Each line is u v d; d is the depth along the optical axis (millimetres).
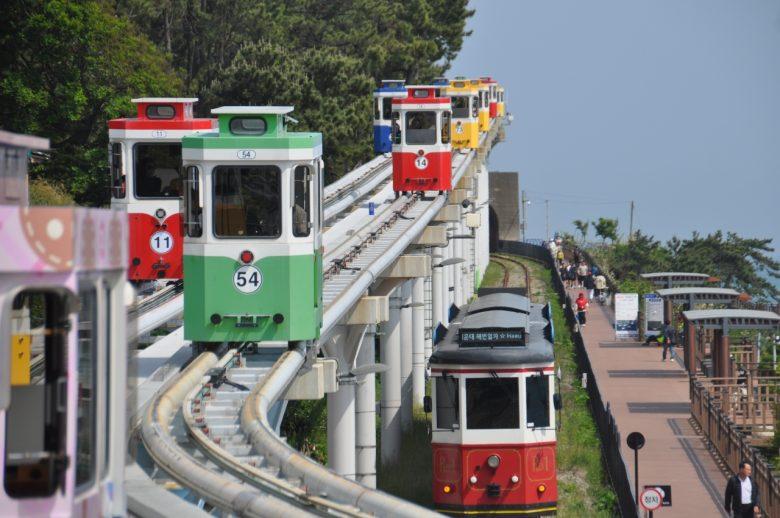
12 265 22844
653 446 110750
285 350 66688
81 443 24594
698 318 124812
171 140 90688
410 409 138750
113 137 90688
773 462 102000
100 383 24969
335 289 85188
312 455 123375
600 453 111688
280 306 64062
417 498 108125
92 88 156625
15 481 23750
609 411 107750
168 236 90938
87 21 151750
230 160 63781
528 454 88875
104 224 24562
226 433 50469
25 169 30047
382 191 165875
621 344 171750
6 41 149875
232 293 64062
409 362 140750
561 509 96625
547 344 92438
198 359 60562
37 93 150875
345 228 129375
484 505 89000
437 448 89812
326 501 39312
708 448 109500
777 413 108688
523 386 88938
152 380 60656
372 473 110625
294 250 64125
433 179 150625
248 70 199500
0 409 22953
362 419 110750
